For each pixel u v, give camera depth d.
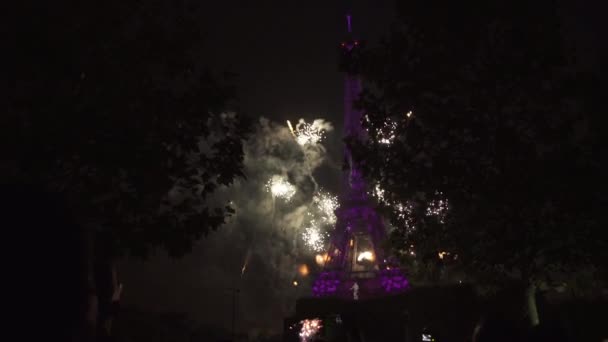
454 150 23.36
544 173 21.83
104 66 15.06
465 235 23.06
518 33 23.03
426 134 23.55
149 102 15.26
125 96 15.26
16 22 14.02
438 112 23.22
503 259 22.22
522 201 21.98
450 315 34.31
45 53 13.88
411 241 24.06
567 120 22.58
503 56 23.05
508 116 23.41
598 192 22.02
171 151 15.53
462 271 24.64
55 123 13.66
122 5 15.66
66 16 14.87
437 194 23.38
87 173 13.68
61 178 13.50
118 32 15.87
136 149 14.28
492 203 22.48
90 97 14.96
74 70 14.36
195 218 15.02
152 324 46.28
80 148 13.59
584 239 22.17
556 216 22.08
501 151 22.09
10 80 14.09
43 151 12.87
